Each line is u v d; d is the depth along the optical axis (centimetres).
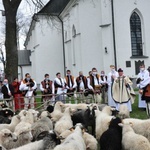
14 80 1911
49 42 4778
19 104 1639
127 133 820
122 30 3297
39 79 4738
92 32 3525
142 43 3372
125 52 3291
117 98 1568
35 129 937
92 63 3522
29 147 730
